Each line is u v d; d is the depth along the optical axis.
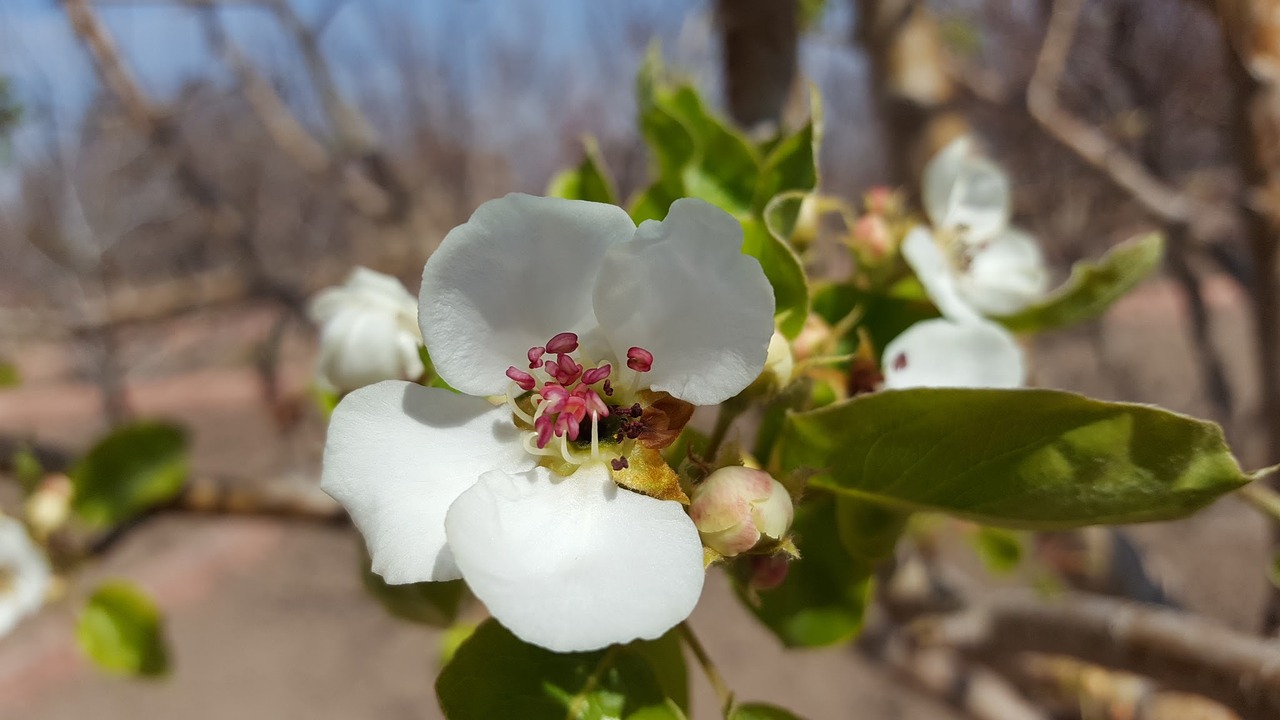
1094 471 0.06
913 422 0.06
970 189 0.10
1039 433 0.06
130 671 0.14
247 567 0.50
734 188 0.10
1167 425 0.05
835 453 0.07
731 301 0.06
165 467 0.15
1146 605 0.14
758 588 0.07
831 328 0.09
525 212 0.06
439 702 0.06
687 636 0.07
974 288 0.10
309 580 0.49
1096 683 0.15
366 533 0.06
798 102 0.14
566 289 0.06
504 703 0.06
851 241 0.10
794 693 0.37
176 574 0.48
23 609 0.14
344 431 0.06
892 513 0.07
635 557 0.06
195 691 0.40
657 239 0.06
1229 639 0.09
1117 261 0.09
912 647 0.17
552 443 0.06
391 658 0.43
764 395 0.07
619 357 0.06
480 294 0.06
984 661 0.14
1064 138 0.19
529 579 0.05
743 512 0.06
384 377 0.08
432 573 0.06
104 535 0.15
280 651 0.43
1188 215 0.17
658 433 0.06
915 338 0.08
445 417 0.06
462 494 0.06
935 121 0.15
